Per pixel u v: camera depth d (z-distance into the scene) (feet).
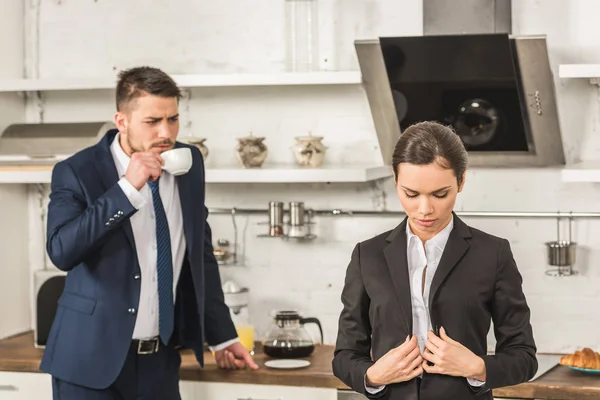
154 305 10.41
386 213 13.46
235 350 11.65
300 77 12.66
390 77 12.38
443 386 7.45
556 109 12.20
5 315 14.28
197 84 12.95
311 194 13.80
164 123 10.01
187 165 10.05
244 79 12.80
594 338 12.92
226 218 14.06
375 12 13.37
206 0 13.98
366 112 13.53
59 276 13.07
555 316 13.01
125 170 10.41
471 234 7.78
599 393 10.67
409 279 7.70
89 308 10.08
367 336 8.04
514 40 11.78
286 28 13.11
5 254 14.30
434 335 7.35
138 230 10.32
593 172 11.36
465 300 7.55
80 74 14.51
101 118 14.52
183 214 10.61
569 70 11.50
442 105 12.51
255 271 13.99
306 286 13.83
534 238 13.01
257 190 13.96
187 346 10.82
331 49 13.53
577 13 12.68
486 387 7.33
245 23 13.88
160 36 14.17
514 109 12.31
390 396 7.56
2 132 14.06
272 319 13.94
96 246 9.89
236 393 11.63
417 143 7.16
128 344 10.03
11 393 12.42
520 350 7.61
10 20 14.37
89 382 9.96
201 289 10.76
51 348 10.30
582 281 12.90
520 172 13.00
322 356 12.49
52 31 14.58
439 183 7.11
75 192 10.07
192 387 11.75
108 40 14.38
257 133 13.92
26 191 14.76
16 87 13.56
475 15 12.23
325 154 13.66
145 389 10.40
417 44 12.01
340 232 13.66
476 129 12.57
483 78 12.10
